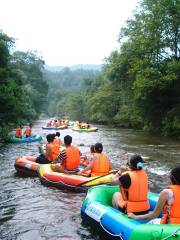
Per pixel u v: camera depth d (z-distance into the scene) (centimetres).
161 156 1638
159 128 3172
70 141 1018
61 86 18962
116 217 620
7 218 765
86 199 727
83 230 690
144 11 2956
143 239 544
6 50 2558
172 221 548
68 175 980
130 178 628
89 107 6247
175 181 555
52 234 677
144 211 631
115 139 2531
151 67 2741
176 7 2647
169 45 2750
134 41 2930
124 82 3488
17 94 2631
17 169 1201
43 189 983
